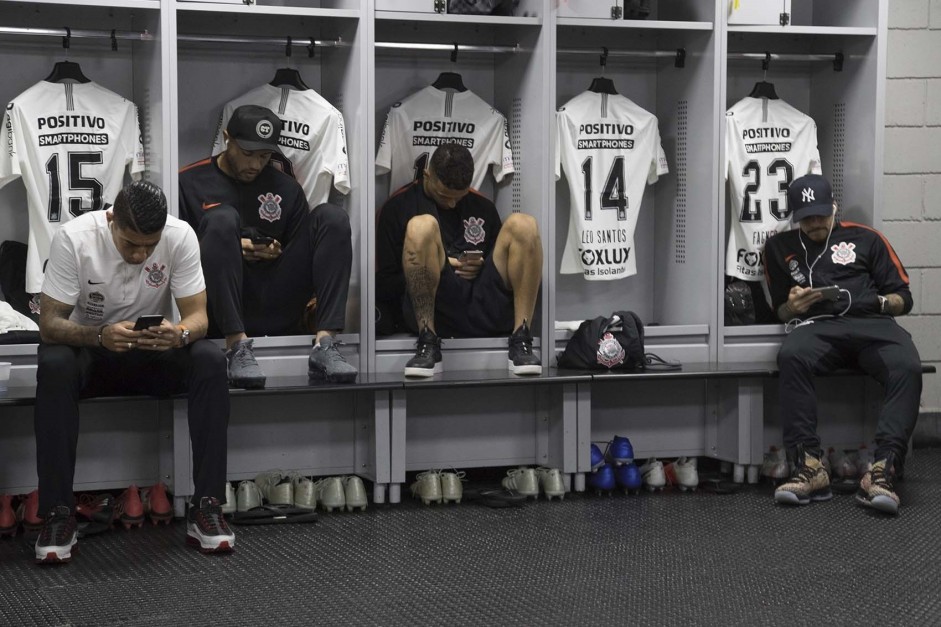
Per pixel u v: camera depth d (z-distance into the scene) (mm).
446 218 4637
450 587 3188
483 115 4844
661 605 3023
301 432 4348
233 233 4043
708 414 4770
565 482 4430
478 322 4547
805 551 3576
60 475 3463
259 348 4332
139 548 3633
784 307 4730
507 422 4547
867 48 4973
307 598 3084
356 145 4438
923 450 5340
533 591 3148
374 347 4430
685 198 4992
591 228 4914
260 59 4766
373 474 4270
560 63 5121
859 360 4508
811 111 5352
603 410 4707
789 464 4613
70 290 3553
